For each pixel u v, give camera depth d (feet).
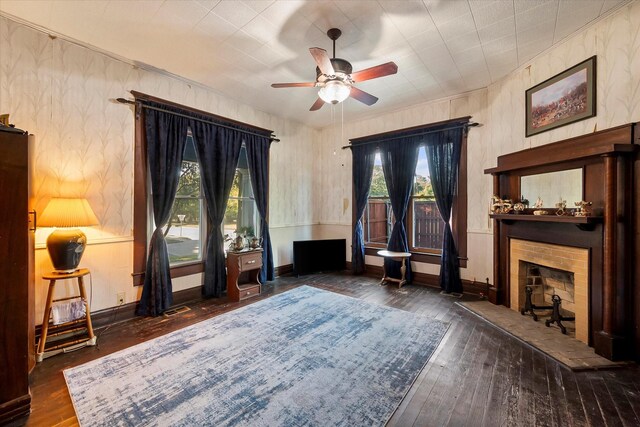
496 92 12.09
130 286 10.34
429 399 5.94
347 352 7.83
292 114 16.25
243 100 14.14
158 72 11.06
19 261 5.67
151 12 7.67
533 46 9.45
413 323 9.82
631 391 6.16
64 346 7.75
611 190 7.38
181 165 12.11
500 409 5.64
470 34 8.74
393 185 15.46
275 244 16.51
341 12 7.69
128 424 5.22
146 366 7.13
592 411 5.57
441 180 13.75
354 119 17.19
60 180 8.79
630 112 7.38
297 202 17.84
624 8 7.47
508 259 11.28
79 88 9.17
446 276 13.37
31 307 6.98
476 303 11.78
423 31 8.59
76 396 5.99
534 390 6.22
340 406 5.72
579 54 8.63
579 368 6.98
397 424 5.26
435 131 13.98
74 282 9.09
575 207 8.59
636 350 7.24
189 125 11.96
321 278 16.05
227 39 8.96
